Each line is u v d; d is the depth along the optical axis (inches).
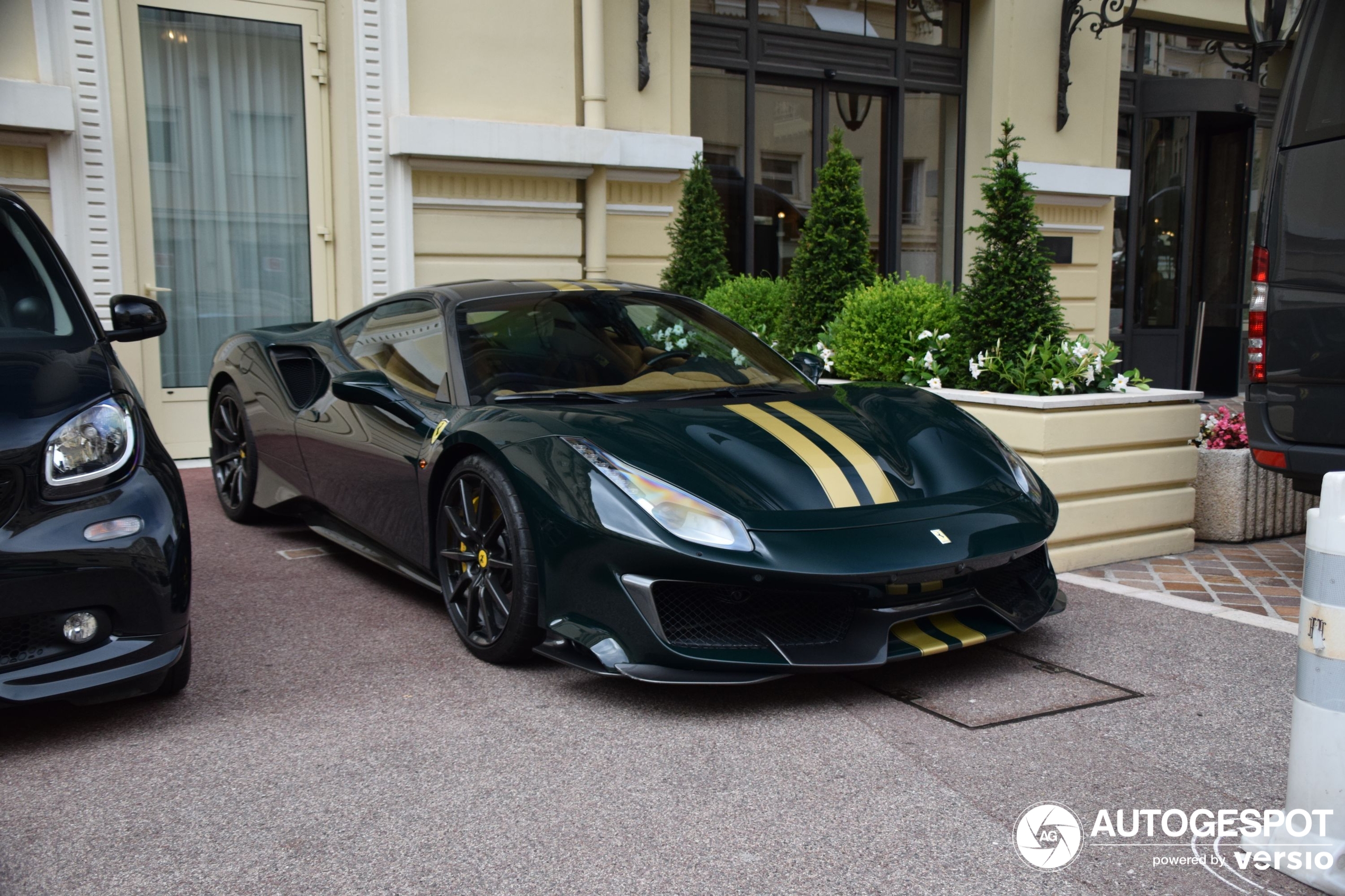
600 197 280.5
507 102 265.9
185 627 104.7
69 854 80.4
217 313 258.4
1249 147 397.1
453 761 96.7
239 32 254.5
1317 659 78.6
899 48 350.3
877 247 360.2
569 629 110.7
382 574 161.5
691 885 76.2
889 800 89.2
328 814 86.7
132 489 101.4
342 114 257.1
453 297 149.6
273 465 174.9
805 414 129.0
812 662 106.2
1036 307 181.2
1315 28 151.4
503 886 76.0
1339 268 147.5
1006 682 117.2
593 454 112.4
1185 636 134.0
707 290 278.8
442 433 128.9
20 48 216.8
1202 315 319.0
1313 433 152.2
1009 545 112.9
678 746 100.0
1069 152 372.2
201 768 95.3
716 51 318.3
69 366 107.3
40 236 126.3
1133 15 385.4
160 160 248.4
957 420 135.7
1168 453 177.3
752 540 103.9
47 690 95.3
